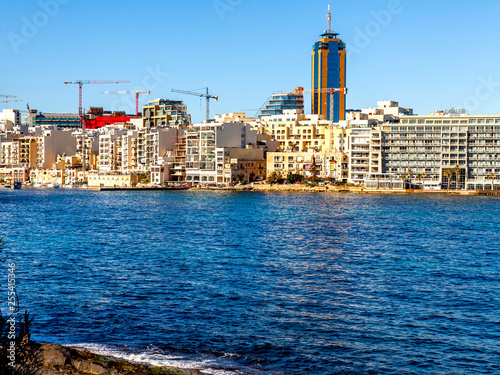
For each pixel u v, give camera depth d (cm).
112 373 4550
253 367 5078
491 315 6612
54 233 13888
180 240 12631
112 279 8269
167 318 6344
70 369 4528
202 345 5547
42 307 6706
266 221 17025
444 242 12631
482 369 5147
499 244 12388
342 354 5412
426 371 5094
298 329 6050
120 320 6241
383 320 6394
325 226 15650
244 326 6112
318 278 8500
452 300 7262
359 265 9600
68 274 8612
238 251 11019
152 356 5228
